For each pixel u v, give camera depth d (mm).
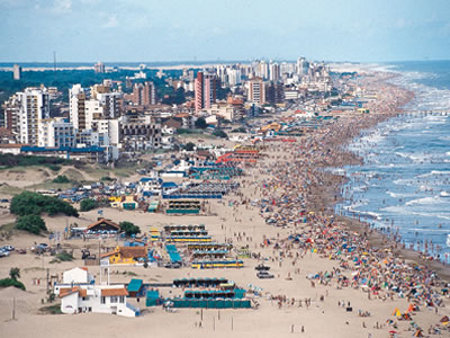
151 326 137250
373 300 167000
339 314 153375
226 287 167750
